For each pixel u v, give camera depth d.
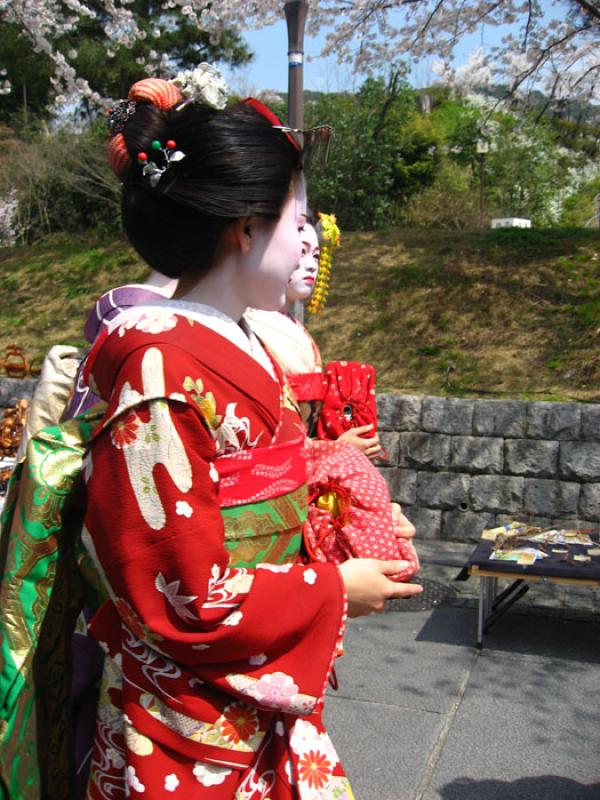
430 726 3.42
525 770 3.08
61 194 15.35
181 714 1.16
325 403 2.43
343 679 3.89
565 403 5.95
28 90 17.55
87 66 15.28
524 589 4.54
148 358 1.15
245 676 1.16
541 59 9.07
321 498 1.53
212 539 1.13
